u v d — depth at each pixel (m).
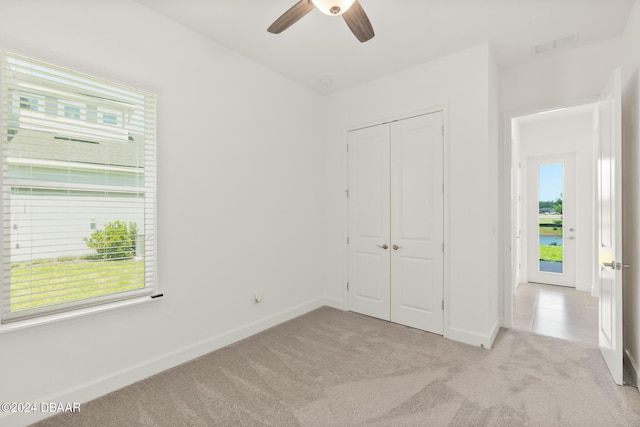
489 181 2.76
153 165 2.31
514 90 3.22
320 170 3.93
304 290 3.70
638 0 2.13
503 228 3.28
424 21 2.43
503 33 2.60
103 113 2.06
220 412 1.86
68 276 1.92
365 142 3.61
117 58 2.10
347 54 2.94
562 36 2.66
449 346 2.76
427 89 3.10
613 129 2.20
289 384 2.15
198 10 2.30
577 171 4.82
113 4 2.09
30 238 1.79
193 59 2.55
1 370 1.67
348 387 2.11
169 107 2.39
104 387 2.04
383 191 3.46
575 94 2.90
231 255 2.86
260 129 3.13
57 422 1.76
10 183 1.72
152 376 2.26
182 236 2.48
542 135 5.12
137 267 2.25
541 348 2.71
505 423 1.74
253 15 2.35
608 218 2.35
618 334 2.11
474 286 2.80
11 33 1.69
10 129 1.72
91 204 2.02
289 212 3.48
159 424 1.75
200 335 2.60
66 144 1.91
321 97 3.96
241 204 2.95
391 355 2.58
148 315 2.27
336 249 3.88
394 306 3.37
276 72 3.30
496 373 2.28
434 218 3.07
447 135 2.96
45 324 1.80
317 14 2.32
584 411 1.84
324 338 2.94
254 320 3.07
